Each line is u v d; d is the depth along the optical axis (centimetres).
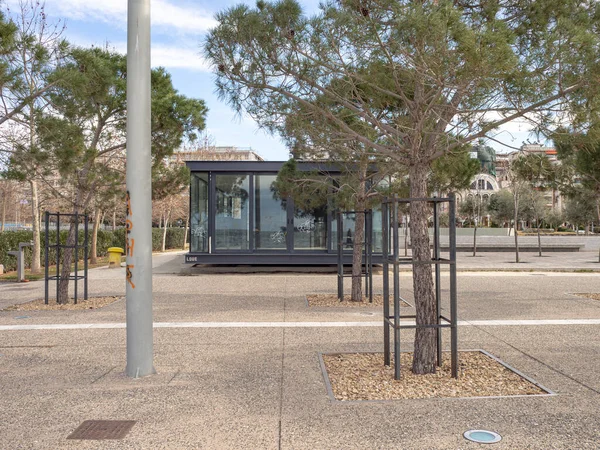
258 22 604
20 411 454
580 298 1165
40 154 959
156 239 3634
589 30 555
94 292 1311
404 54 534
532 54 508
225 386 523
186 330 821
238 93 695
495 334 779
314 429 405
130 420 430
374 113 777
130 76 566
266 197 1870
